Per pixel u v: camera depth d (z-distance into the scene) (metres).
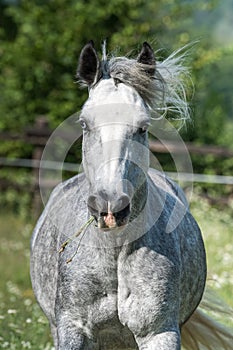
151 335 8.36
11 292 15.94
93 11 28.30
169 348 8.21
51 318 9.58
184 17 28.62
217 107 30.53
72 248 8.50
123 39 26.53
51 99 28.89
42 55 28.97
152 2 28.30
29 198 26.89
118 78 8.09
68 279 8.43
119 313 8.34
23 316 13.71
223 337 10.54
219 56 27.67
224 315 10.83
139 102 7.95
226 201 25.98
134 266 8.29
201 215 22.19
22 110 29.34
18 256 19.89
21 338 12.22
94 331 8.49
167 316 8.36
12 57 29.08
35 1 30.27
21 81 29.28
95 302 8.38
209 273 15.52
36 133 27.53
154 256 8.34
